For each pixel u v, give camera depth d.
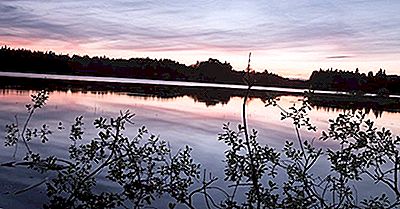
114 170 4.61
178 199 4.80
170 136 28.23
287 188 4.81
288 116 4.81
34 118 32.56
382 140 4.41
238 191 12.23
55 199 4.49
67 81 129.00
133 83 165.38
